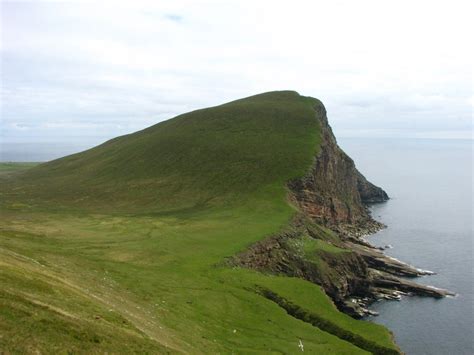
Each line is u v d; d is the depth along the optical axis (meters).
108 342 31.25
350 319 64.06
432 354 66.62
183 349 38.28
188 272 66.94
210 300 58.19
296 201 118.88
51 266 49.44
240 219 99.25
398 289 93.31
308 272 83.38
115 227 93.62
